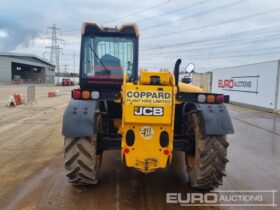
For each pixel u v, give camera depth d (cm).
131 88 397
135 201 409
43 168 543
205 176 422
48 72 9281
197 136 425
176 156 630
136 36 533
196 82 2889
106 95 426
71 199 410
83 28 527
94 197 418
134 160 406
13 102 1652
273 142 829
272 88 1691
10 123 1049
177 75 436
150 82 404
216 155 416
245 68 2058
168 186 464
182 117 493
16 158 608
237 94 2192
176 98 427
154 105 397
